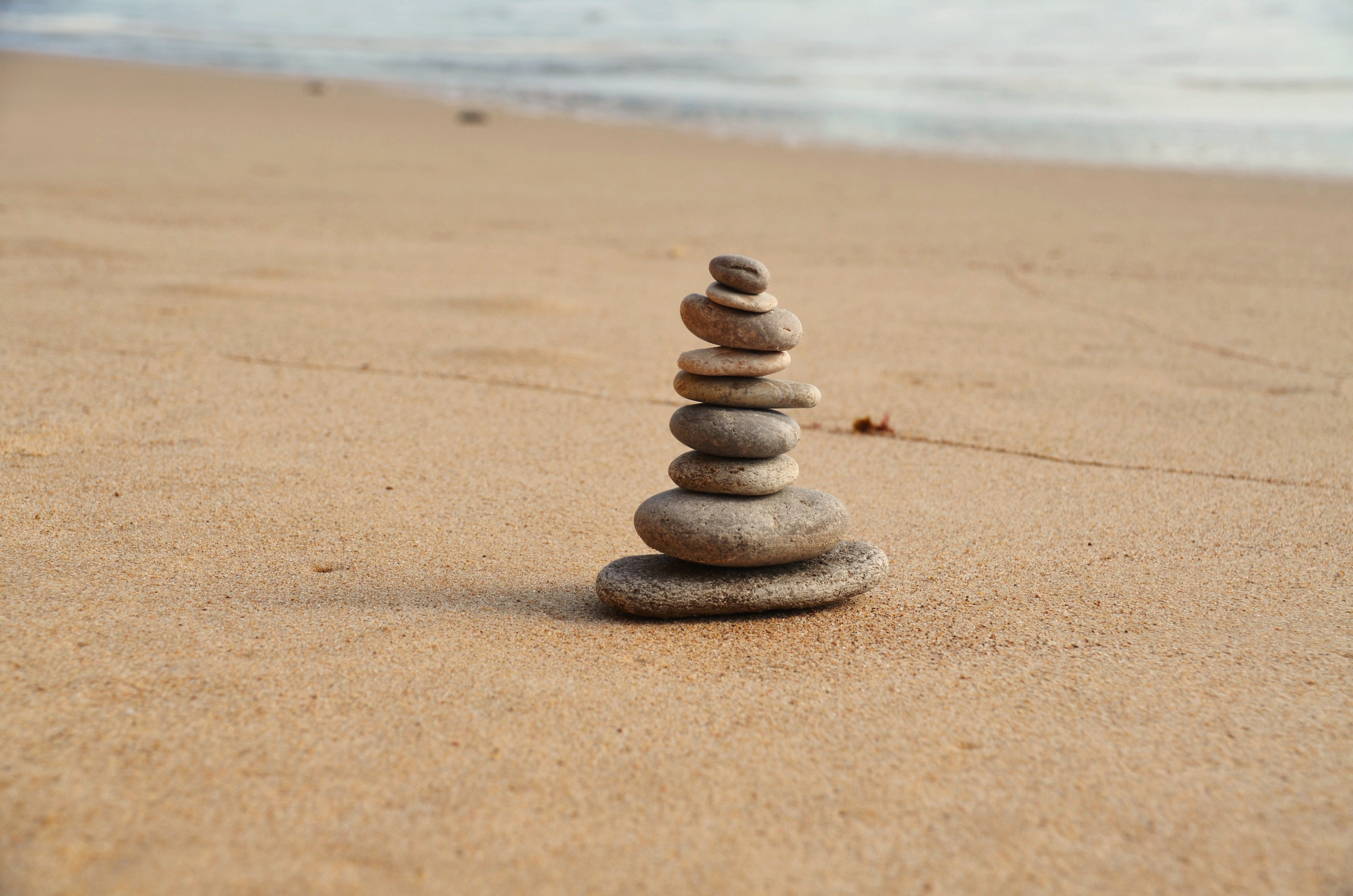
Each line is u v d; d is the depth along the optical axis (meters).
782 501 1.12
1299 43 7.43
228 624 1.06
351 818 0.92
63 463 1.27
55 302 1.67
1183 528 1.23
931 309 1.91
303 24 10.52
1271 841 0.92
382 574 1.13
